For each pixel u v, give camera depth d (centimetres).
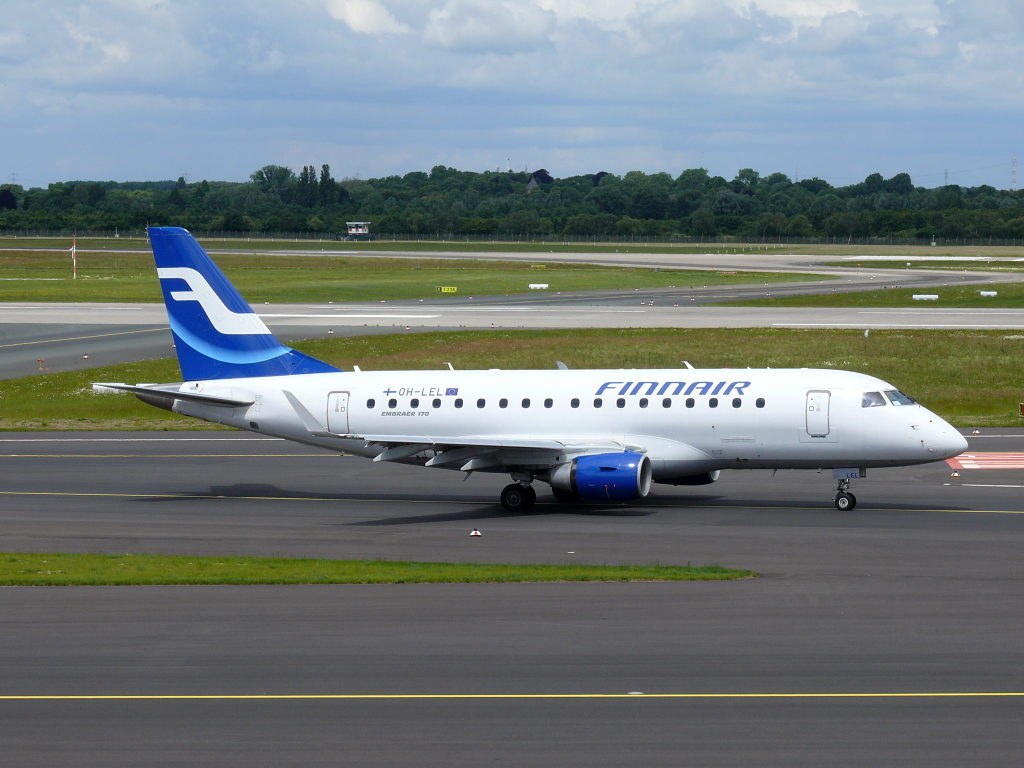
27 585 11844
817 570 12462
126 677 8712
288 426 18400
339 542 14788
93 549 14462
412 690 8350
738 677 8556
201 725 7706
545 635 9738
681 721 7675
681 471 17000
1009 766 6906
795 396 16512
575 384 17562
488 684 8462
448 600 11050
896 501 17162
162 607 10850
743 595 11188
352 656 9194
